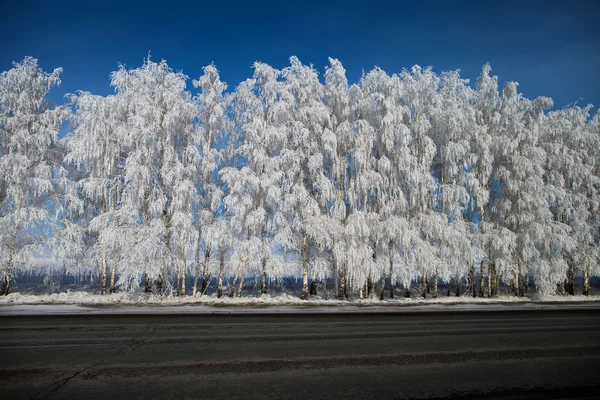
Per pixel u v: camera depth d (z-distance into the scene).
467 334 8.12
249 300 13.96
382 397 4.43
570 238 17.97
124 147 16.53
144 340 7.22
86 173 18.45
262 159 15.43
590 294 21.77
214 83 16.61
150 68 16.52
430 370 5.49
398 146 17.08
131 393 4.51
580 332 8.48
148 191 15.48
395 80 17.25
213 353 6.32
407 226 16.09
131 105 15.66
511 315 11.12
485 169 18.33
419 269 16.58
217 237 15.10
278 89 16.61
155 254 14.20
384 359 6.04
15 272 16.00
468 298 16.61
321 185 16.06
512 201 18.73
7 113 16.45
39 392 4.52
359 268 15.40
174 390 4.61
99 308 11.51
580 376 5.28
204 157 16.02
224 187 17.00
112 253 15.05
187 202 15.44
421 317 10.50
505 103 18.59
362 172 16.61
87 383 4.84
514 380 5.08
